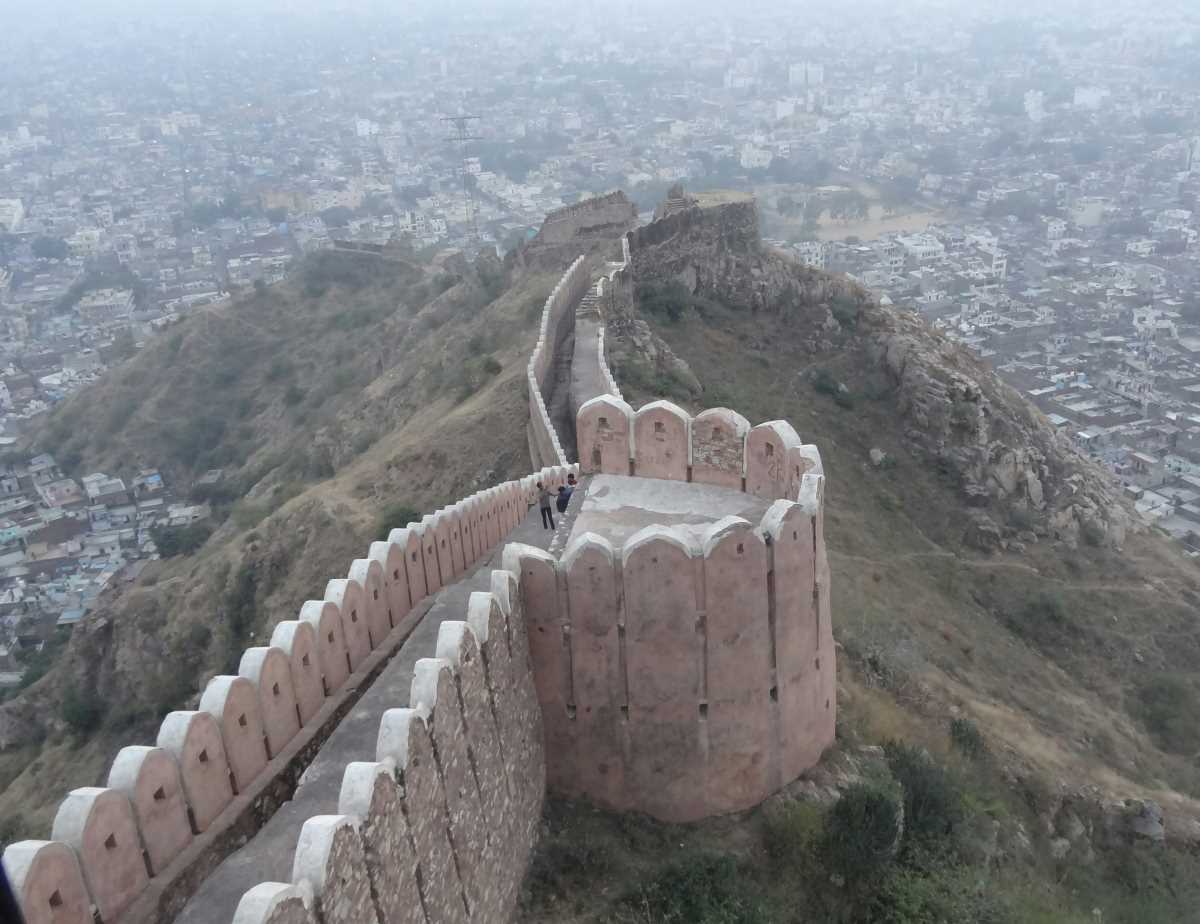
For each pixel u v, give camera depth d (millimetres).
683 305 73750
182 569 73688
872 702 31547
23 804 55562
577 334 57625
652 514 23578
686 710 21125
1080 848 32531
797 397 70000
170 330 135875
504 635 19250
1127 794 36312
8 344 178875
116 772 13398
